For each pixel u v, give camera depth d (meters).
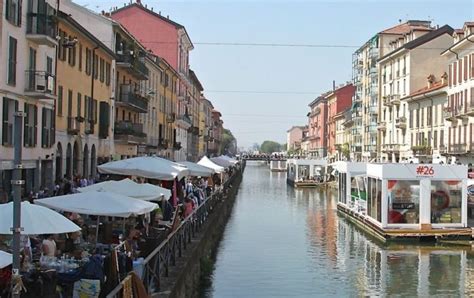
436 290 20.22
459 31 56.88
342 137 114.12
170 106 72.56
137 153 54.41
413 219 30.16
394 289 20.34
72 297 11.85
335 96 124.25
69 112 35.00
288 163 95.56
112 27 44.31
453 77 56.91
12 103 26.27
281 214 44.72
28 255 12.91
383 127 79.94
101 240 17.52
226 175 62.62
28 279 11.66
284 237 32.50
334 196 63.69
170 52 72.56
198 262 22.12
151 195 18.77
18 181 7.44
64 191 26.03
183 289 16.98
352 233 34.03
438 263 24.70
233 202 54.94
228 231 34.97
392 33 83.00
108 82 43.91
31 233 10.76
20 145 7.43
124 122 46.97
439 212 30.17
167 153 70.75
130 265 12.85
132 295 11.37
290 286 20.67
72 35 34.78
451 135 57.84
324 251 27.75
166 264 16.08
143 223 19.14
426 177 30.14
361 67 93.81
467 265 24.27
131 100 48.34
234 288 20.27
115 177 31.77
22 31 27.22
